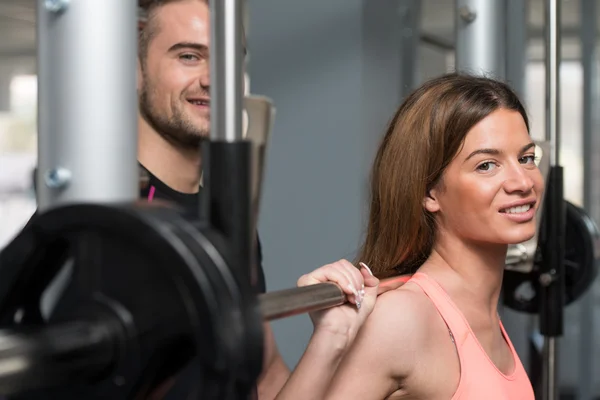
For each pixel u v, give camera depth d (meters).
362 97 3.50
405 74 4.05
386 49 3.74
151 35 1.56
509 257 2.01
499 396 1.66
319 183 3.58
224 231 0.73
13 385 0.59
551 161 2.03
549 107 2.06
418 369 1.60
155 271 0.65
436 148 1.69
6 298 0.69
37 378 0.61
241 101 0.77
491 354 1.75
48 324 0.70
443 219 1.74
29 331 0.62
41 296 0.72
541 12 5.76
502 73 2.04
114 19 0.83
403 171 1.74
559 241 2.07
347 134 3.53
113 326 0.67
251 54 3.67
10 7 5.69
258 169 0.92
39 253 0.68
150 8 1.57
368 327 1.55
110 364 0.67
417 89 1.77
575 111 6.29
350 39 3.52
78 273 0.69
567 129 6.27
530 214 1.67
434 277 1.71
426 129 1.70
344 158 3.53
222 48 0.77
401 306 1.58
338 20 3.53
